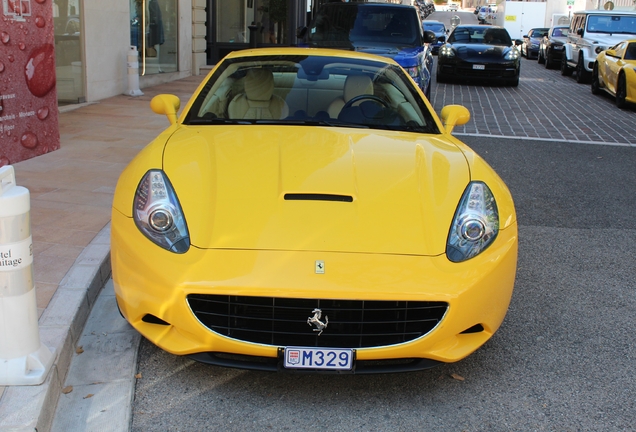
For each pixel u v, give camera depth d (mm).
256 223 2828
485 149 8805
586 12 19406
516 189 6848
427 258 2773
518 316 3859
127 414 2693
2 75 6086
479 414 2824
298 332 2697
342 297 2619
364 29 10812
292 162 3236
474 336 2908
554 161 8242
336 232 2811
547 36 25031
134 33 12930
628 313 3961
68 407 2719
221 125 3793
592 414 2859
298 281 2631
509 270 2949
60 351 2904
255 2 17844
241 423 2693
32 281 2658
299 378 3055
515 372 3197
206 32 17281
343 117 3953
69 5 10250
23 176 5949
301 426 2686
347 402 2873
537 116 11922
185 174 3070
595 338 3605
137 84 11945
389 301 2662
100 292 3816
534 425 2760
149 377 3008
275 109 3994
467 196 3066
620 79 13430
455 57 16609
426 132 3908
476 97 14367
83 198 5344
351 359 2682
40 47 6656
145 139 7926
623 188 7059
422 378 3104
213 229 2809
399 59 9500
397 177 3168
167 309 2697
